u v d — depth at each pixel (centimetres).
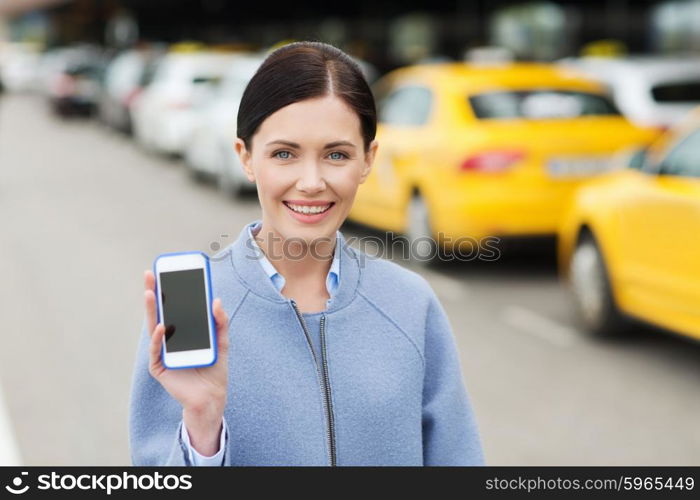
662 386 855
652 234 927
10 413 791
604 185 1039
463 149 1243
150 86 3070
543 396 829
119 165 2830
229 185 2098
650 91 1533
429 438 289
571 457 682
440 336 286
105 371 900
